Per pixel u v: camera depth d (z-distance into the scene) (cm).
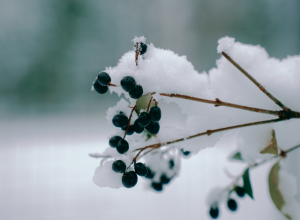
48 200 70
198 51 156
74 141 122
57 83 190
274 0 131
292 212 36
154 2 160
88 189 74
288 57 37
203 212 59
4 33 187
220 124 36
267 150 35
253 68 36
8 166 95
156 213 61
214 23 154
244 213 57
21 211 67
